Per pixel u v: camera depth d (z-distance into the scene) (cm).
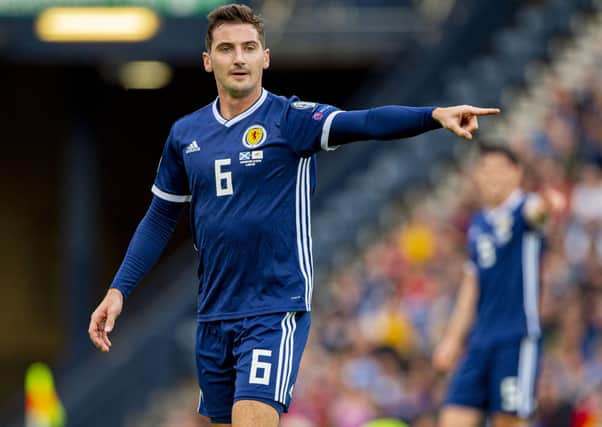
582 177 5050
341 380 4462
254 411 1875
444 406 3175
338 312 4891
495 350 3067
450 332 3141
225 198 1941
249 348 1917
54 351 7762
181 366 5241
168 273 7756
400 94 6331
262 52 1955
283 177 1928
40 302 7781
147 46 6278
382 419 4316
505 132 5675
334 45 6456
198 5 6269
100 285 7712
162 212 2061
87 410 5319
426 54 6438
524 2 6569
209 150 1953
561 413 4069
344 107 6706
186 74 7381
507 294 3061
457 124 1764
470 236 3116
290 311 1927
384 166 6016
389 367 4550
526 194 3064
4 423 6681
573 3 6438
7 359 7769
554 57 6184
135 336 5359
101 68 6944
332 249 5575
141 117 7669
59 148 7631
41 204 7725
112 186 7688
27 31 6269
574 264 4662
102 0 6262
